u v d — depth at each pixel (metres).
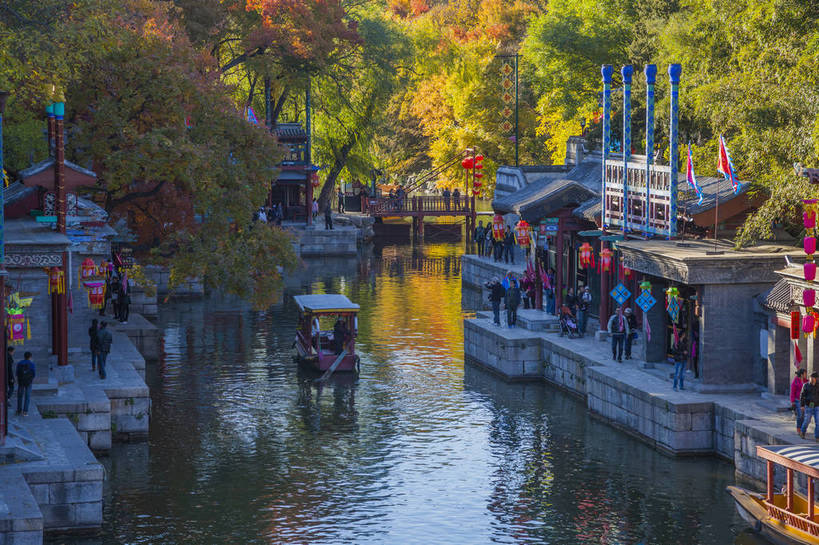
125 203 47.53
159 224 47.41
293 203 96.56
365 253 92.88
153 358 47.31
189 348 50.16
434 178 125.19
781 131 36.41
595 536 26.30
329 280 74.38
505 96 91.38
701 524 26.94
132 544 25.62
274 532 26.56
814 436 28.22
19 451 26.59
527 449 33.91
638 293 42.47
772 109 37.09
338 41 91.88
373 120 99.25
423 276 76.94
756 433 29.27
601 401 37.25
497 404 39.97
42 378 33.28
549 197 46.22
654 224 38.47
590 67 71.81
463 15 157.50
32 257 32.34
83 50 38.66
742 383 34.16
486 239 71.75
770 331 32.38
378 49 93.56
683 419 32.28
